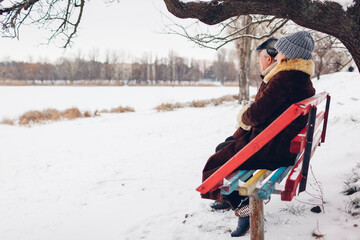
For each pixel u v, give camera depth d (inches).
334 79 759.7
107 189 245.4
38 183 292.0
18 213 217.8
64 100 1255.5
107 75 3961.6
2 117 769.6
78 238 163.6
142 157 345.4
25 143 480.1
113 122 659.4
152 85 3479.3
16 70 3937.0
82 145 450.3
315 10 98.1
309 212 124.8
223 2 103.3
